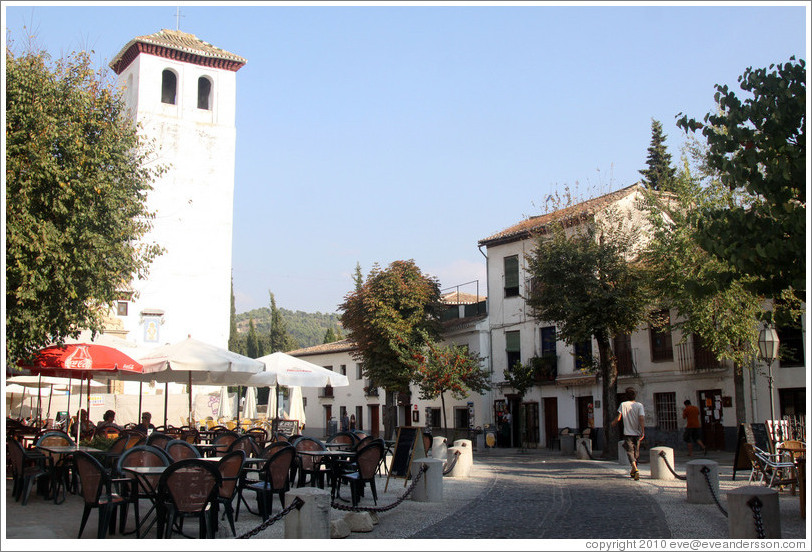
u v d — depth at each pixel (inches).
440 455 757.3
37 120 546.6
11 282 525.3
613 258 978.7
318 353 2121.1
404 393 1489.9
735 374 946.7
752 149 421.7
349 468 526.0
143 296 1660.9
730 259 416.8
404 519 421.4
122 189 634.2
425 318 1510.8
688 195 925.8
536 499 515.5
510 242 1478.8
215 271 1744.6
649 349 1181.1
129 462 359.6
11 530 349.1
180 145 1752.0
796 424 617.0
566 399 1310.3
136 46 1737.2
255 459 428.8
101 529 337.7
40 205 550.6
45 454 455.5
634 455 651.5
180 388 1536.7
